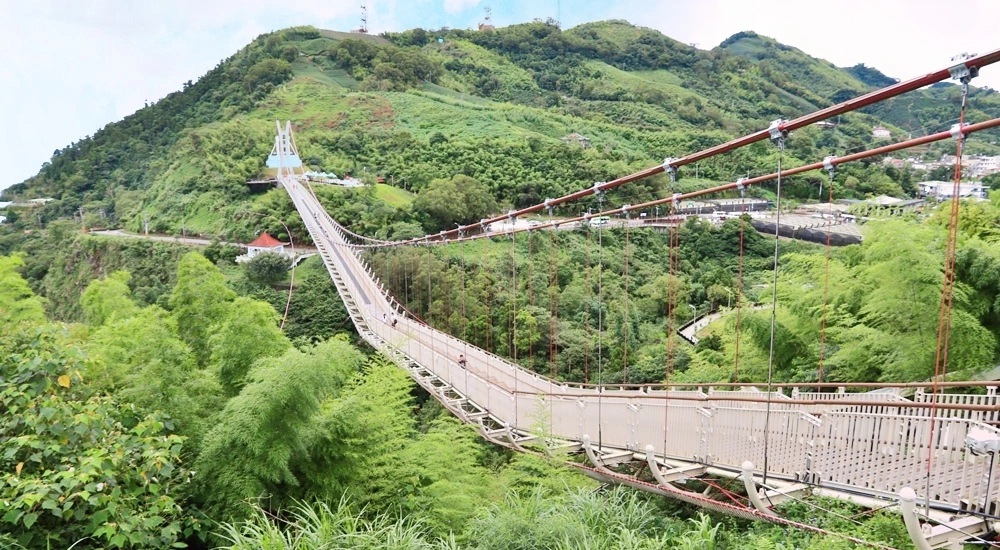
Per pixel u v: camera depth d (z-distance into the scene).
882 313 11.41
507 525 6.08
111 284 13.55
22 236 62.88
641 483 7.90
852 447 6.19
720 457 7.76
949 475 5.30
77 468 5.02
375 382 9.67
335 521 6.00
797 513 6.32
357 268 36.94
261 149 70.56
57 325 6.45
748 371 14.68
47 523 5.36
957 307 11.07
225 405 7.24
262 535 5.56
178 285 10.46
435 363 18.98
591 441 10.02
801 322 14.09
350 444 7.55
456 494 7.45
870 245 13.18
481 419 13.52
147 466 5.52
